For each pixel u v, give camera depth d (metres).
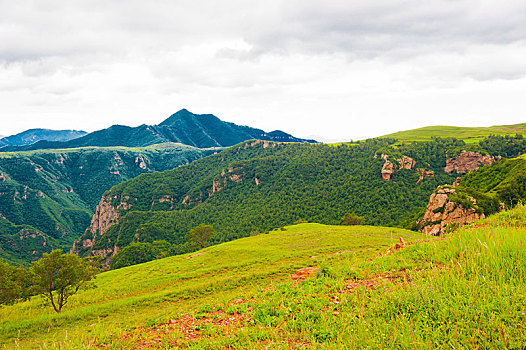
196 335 8.59
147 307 23.23
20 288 27.06
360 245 43.75
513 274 7.33
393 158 194.88
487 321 5.88
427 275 8.67
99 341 10.12
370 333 6.22
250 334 7.56
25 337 18.12
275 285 12.54
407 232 64.50
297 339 6.92
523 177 89.69
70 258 28.95
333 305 8.38
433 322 6.26
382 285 8.98
